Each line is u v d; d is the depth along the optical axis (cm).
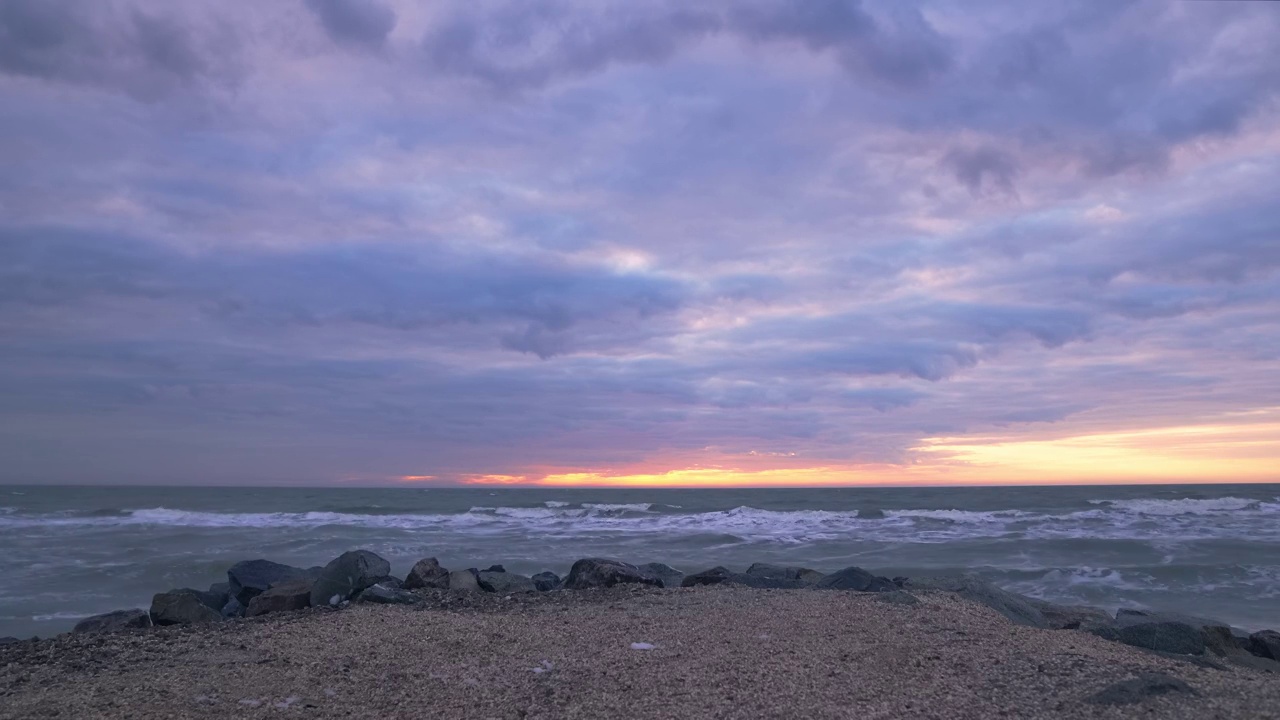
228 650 782
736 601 1009
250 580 1339
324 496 6856
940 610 930
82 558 2258
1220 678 645
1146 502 4328
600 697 614
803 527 3241
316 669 711
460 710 594
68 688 659
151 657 760
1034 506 4488
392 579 1245
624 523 3469
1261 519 3359
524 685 653
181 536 2803
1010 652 726
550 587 1333
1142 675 636
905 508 4566
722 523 3428
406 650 775
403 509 4441
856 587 1185
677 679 655
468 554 2406
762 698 600
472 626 878
